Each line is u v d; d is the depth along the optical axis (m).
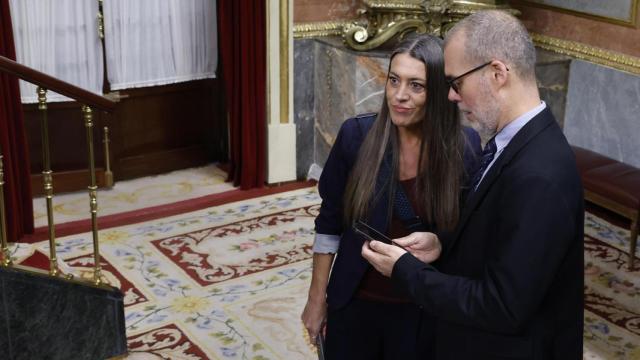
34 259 4.34
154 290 4.43
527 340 2.00
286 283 4.54
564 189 1.88
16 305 3.43
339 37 5.90
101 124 5.76
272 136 5.86
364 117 2.55
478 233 2.03
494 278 1.90
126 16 5.50
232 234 5.15
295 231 5.21
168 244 5.00
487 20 1.95
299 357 3.82
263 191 5.89
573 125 5.81
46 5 5.16
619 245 5.02
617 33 5.32
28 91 5.30
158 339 3.95
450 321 2.01
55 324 3.56
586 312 4.23
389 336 2.55
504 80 1.94
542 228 1.85
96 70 5.50
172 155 6.19
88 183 5.82
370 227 2.38
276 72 5.72
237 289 4.46
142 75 5.70
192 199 5.70
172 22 5.70
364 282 2.54
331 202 2.62
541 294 1.88
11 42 4.83
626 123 5.36
